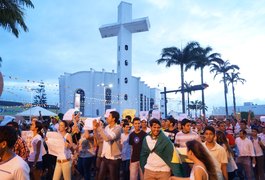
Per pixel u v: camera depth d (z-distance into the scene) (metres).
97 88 58.12
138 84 61.41
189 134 7.62
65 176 6.88
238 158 9.06
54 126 11.39
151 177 5.62
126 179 9.17
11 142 3.14
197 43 44.22
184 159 5.34
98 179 7.01
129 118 10.94
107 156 6.92
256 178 9.75
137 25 47.34
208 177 3.63
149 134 5.85
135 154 7.68
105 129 7.06
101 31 50.50
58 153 6.89
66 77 58.69
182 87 43.56
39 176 7.29
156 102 68.81
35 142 7.19
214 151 5.80
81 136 9.30
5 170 3.04
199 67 46.41
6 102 43.28
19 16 16.64
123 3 48.97
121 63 47.62
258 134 10.80
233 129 12.98
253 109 71.31
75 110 9.05
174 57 43.75
